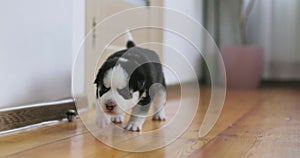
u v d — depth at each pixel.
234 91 2.61
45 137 0.91
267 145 0.84
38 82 1.10
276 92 2.53
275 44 3.05
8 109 0.96
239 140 0.90
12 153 0.75
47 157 0.72
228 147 0.82
